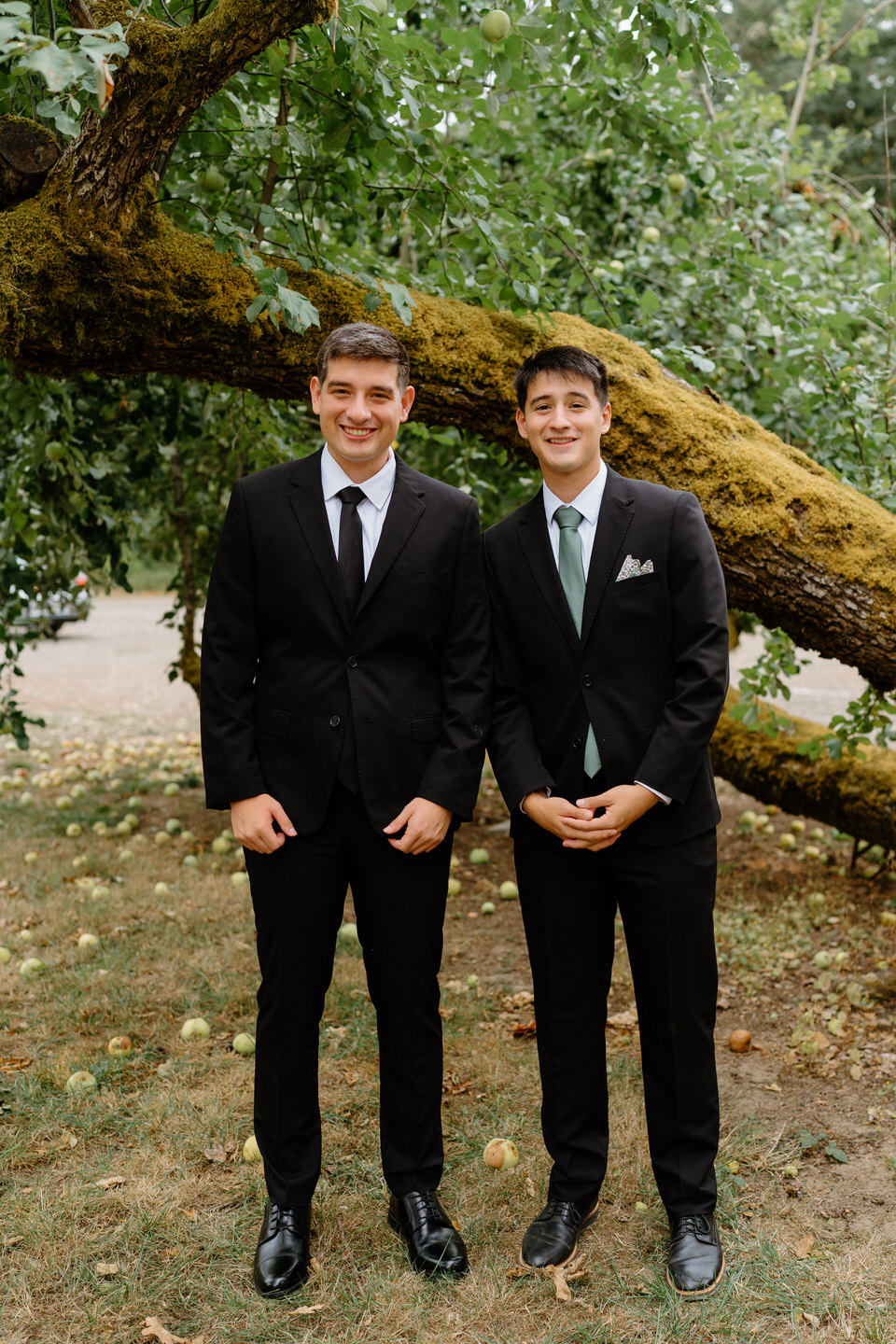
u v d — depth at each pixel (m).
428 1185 2.34
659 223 5.23
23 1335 2.08
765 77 12.07
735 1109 2.97
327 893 2.22
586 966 2.30
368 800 2.17
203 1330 2.09
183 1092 3.04
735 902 4.82
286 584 2.21
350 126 2.92
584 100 3.74
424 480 2.32
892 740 3.99
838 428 3.87
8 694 5.02
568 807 2.15
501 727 2.30
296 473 2.29
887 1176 2.61
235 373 2.77
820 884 5.04
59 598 5.69
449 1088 3.10
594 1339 2.03
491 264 3.21
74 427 4.37
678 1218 2.25
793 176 4.98
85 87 1.59
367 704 2.18
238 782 2.16
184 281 2.47
